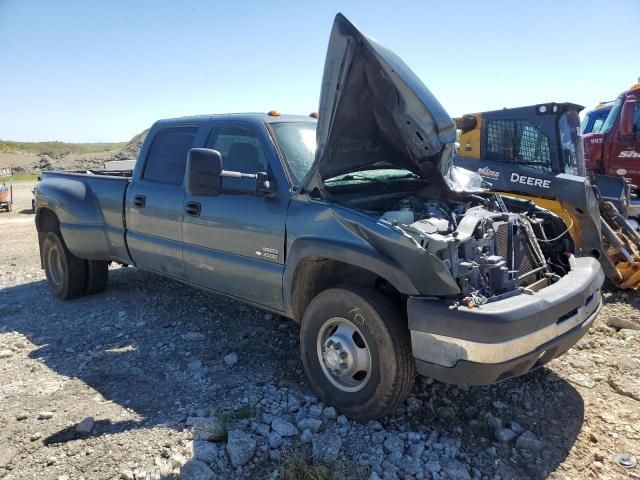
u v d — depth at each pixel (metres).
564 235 4.52
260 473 3.01
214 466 3.06
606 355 4.55
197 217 4.57
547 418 3.58
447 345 3.03
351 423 3.47
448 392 3.88
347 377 3.51
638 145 9.34
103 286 6.38
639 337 4.91
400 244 3.13
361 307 3.34
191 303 5.91
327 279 3.90
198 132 4.84
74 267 6.09
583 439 3.34
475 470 3.04
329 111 3.52
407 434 3.35
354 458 3.12
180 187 4.85
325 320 3.59
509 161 7.35
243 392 3.89
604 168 9.80
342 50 3.36
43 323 5.46
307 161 4.21
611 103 11.11
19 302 6.25
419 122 3.76
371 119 3.94
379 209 3.97
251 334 5.00
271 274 3.98
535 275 4.00
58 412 3.64
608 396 3.86
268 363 4.39
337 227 3.50
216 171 3.79
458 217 3.82
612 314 5.69
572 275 3.77
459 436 3.38
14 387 4.04
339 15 3.26
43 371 4.31
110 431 3.40
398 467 3.04
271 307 4.16
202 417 3.51
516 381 4.07
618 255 6.75
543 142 7.00
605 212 7.11
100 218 5.75
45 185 6.32
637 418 3.56
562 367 4.32
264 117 4.41
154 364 4.41
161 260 5.11
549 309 3.17
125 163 7.96
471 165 7.63
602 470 3.04
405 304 3.49
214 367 4.33
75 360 4.52
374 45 3.40
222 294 4.62
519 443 3.27
